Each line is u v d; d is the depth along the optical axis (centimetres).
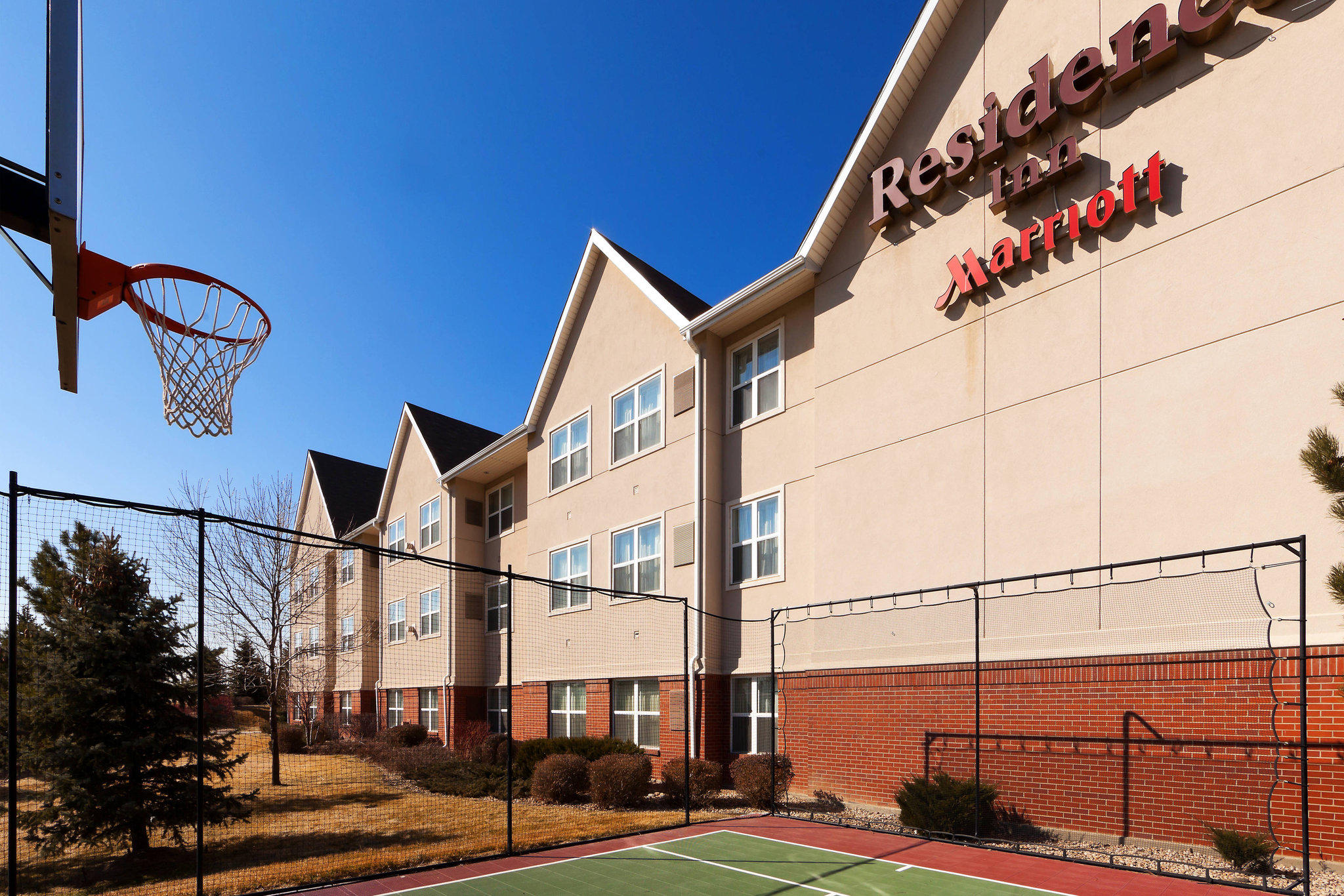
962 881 870
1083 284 1152
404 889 873
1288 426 923
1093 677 1057
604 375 2148
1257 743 895
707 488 1752
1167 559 868
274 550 2252
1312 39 958
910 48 1405
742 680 1645
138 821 1133
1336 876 816
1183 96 1073
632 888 859
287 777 2038
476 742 2172
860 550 1413
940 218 1365
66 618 1177
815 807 1377
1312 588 879
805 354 1631
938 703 1241
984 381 1262
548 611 2259
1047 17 1243
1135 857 943
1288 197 957
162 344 891
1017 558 1177
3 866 1141
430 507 3064
